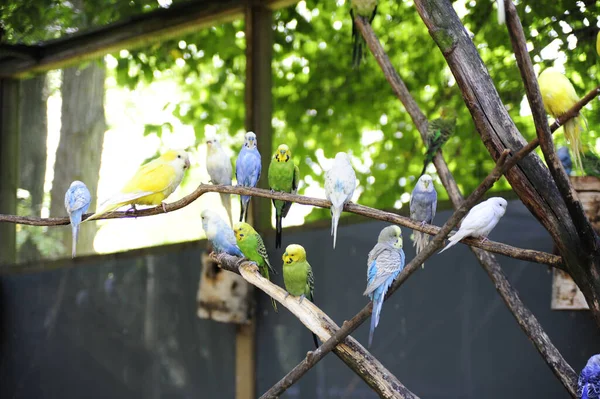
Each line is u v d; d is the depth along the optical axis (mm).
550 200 3850
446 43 4004
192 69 8305
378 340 6094
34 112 8352
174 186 4605
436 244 3828
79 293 7605
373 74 8195
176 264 7062
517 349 5508
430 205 4539
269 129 7031
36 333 7844
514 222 5695
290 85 8078
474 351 5676
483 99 3955
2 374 8023
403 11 7973
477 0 7004
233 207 7316
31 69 8383
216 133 8727
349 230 6309
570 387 4254
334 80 8328
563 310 5027
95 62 8273
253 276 4699
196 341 6871
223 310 6344
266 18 7129
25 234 8125
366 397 6039
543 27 6477
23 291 8008
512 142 3895
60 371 7609
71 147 8266
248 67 7008
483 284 5707
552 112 4145
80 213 4484
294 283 4473
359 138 8328
